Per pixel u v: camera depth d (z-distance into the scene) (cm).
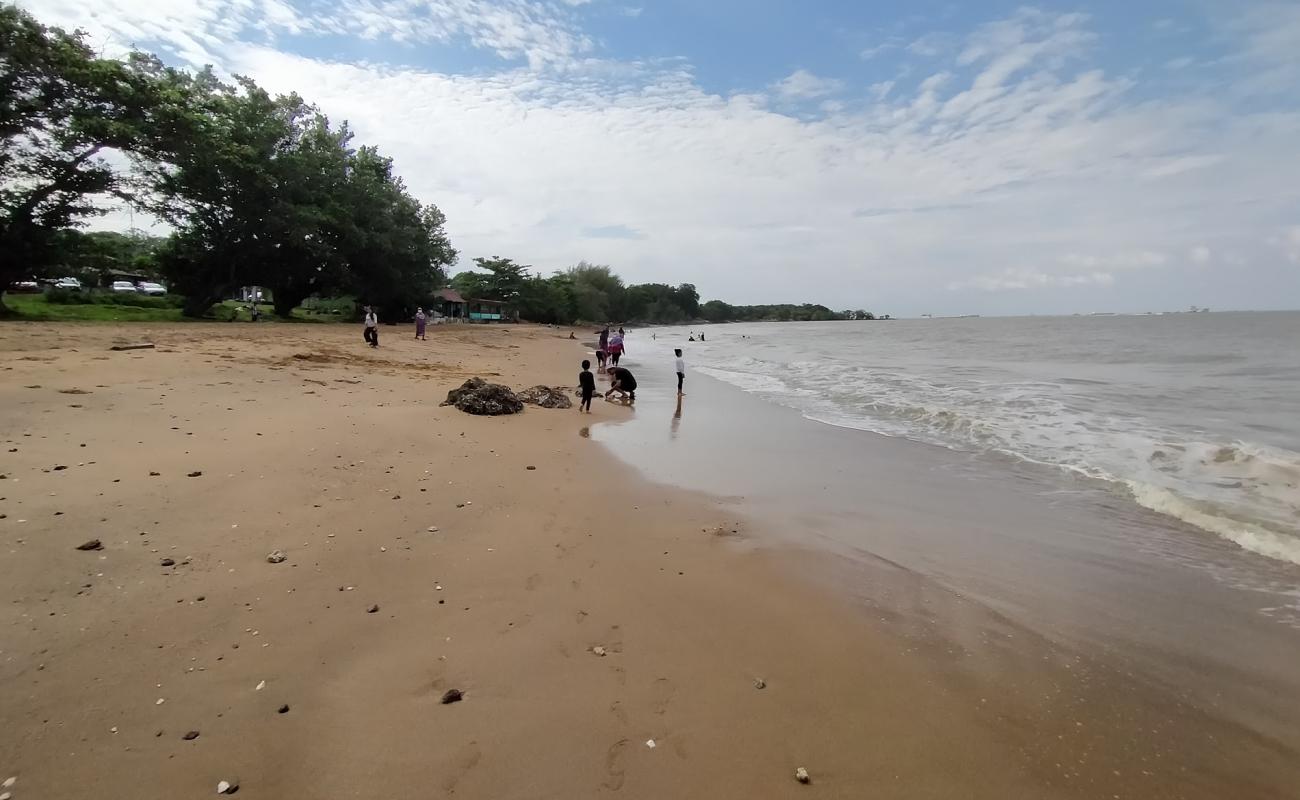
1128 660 404
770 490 800
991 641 425
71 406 793
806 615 454
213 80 3525
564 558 532
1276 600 490
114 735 276
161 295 4541
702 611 454
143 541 457
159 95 2697
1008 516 696
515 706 326
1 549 412
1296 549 582
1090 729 335
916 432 1205
